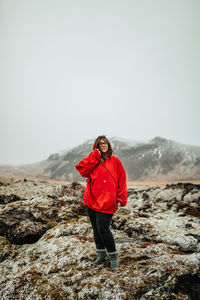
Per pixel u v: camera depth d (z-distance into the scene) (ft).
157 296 9.18
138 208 28.40
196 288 9.98
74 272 10.65
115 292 9.14
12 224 16.03
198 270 10.96
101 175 10.85
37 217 17.89
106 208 10.51
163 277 10.02
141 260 11.61
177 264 11.11
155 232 16.14
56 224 17.30
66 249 12.87
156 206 29.89
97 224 10.74
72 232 15.52
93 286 9.40
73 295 9.11
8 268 12.00
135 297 9.04
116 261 10.87
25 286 9.57
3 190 29.89
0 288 9.59
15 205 19.94
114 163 11.35
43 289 9.35
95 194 10.84
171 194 32.78
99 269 10.80
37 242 15.12
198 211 26.40
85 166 10.85
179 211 26.94
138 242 14.66
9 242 15.26
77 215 19.77
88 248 12.93
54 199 22.43
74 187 28.02
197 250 14.11
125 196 11.19
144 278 9.89
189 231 16.71
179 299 9.12
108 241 10.63
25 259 12.69
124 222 17.69
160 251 12.84
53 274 10.75
